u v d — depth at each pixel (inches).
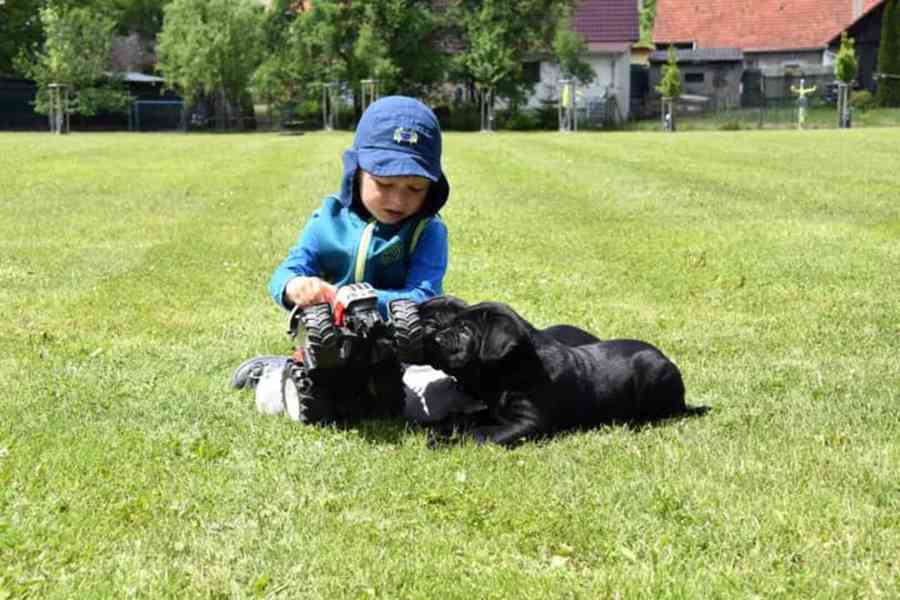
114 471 86.1
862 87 1039.6
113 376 113.0
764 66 1128.8
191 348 126.3
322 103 936.9
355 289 92.0
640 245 201.2
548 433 93.8
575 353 97.1
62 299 152.4
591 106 944.3
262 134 786.2
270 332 134.0
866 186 305.9
